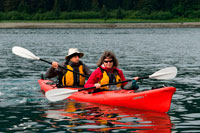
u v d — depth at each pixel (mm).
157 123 5473
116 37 40094
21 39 35594
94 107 6660
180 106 6727
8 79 10297
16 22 79062
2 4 93938
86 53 19625
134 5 98188
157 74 7160
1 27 71938
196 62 15094
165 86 6395
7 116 5984
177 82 9695
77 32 53469
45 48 23734
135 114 6082
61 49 22828
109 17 87375
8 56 17984
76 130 5090
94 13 88750
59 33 50062
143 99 6395
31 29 65250
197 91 8297
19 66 13734
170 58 16984
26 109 6520
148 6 89000
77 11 94500
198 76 10797
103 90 7375
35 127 5273
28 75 11195
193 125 5348
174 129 5141
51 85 8711
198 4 89250
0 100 7391
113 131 5027
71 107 6680
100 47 24844
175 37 39656
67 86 7910
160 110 6246
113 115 6008
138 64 14266
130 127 5230
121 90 7207
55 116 5949
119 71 7402
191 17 85938
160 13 85688
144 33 49812
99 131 5023
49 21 81625
